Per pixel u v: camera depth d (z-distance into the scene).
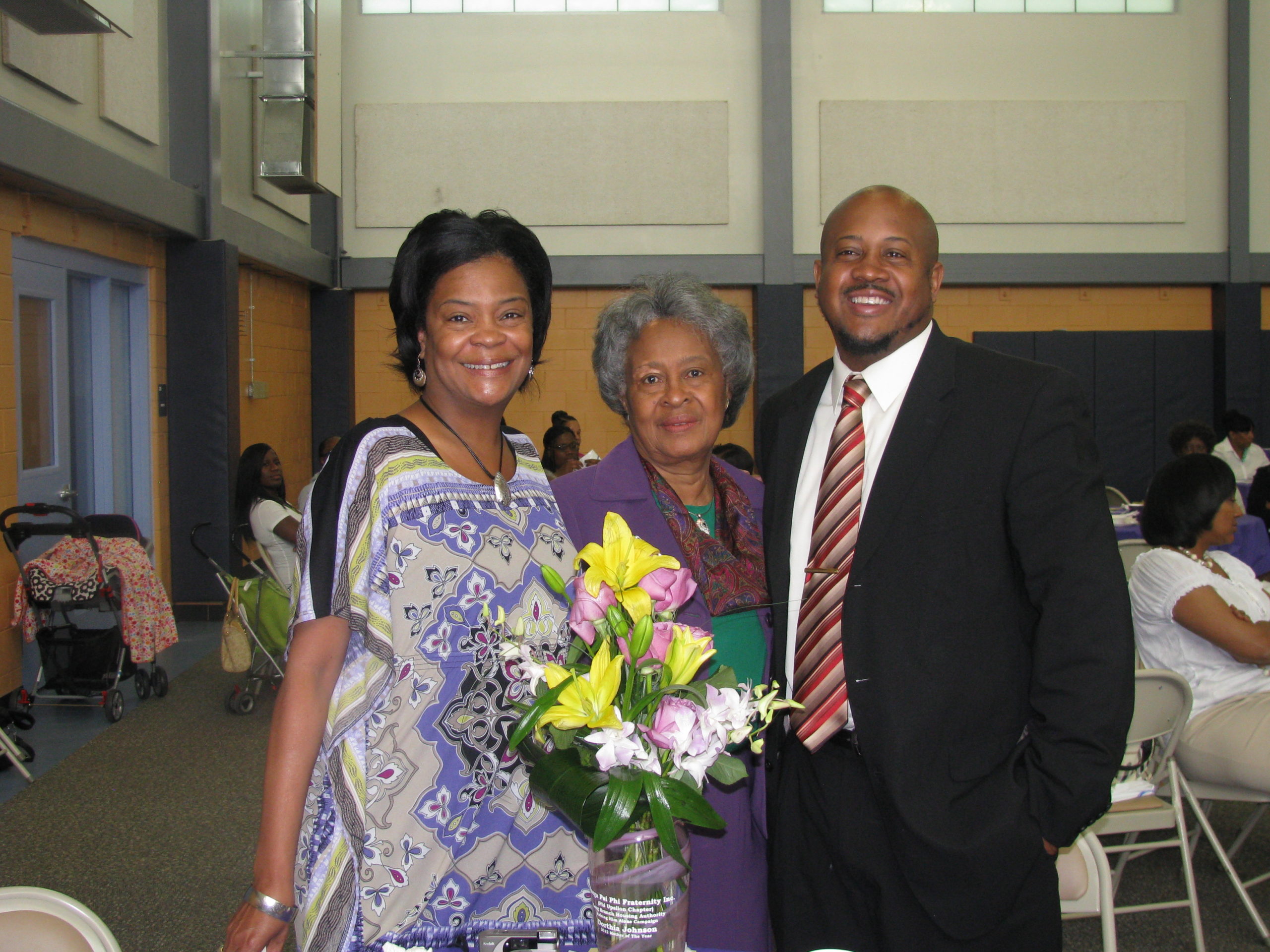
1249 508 4.84
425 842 1.19
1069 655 1.36
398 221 8.62
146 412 6.04
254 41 6.91
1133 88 8.74
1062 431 1.42
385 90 8.60
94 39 5.08
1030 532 1.40
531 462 1.39
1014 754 1.42
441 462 1.25
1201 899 2.81
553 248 8.69
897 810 1.38
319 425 8.65
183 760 3.92
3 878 2.90
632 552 1.03
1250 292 8.81
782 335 8.63
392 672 1.21
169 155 6.06
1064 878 2.03
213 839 3.16
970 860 1.36
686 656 1.02
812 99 8.67
